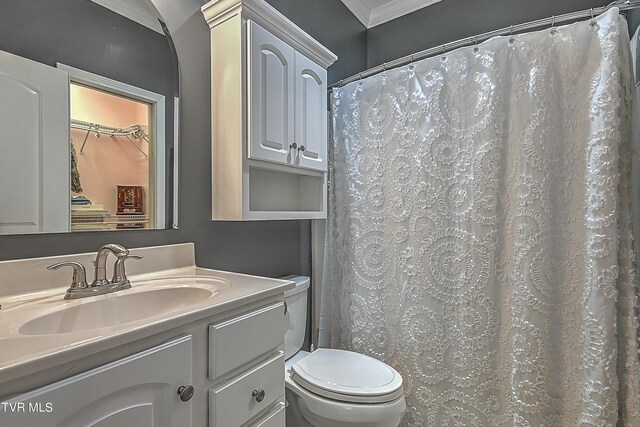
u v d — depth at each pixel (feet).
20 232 2.86
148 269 3.67
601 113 3.84
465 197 4.72
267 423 2.98
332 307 6.23
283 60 4.53
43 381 1.65
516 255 4.35
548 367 4.17
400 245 5.33
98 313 2.80
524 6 6.15
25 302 2.71
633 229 3.86
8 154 2.79
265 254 5.32
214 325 2.52
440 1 7.08
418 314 5.13
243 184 4.05
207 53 4.36
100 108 3.40
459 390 4.78
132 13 3.67
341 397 3.94
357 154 5.81
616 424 3.77
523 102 4.32
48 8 3.05
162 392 2.15
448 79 4.88
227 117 4.17
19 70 2.87
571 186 4.11
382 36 7.81
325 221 6.40
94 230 3.34
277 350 3.19
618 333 3.82
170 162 3.98
